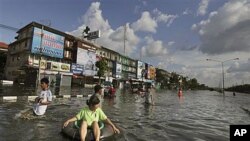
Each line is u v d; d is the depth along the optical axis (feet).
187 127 28.50
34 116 27.84
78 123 19.52
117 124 27.02
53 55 135.23
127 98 72.95
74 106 42.19
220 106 68.54
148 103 55.31
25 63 125.70
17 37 150.71
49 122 25.13
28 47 127.03
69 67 143.84
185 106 59.57
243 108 64.34
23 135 19.35
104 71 170.30
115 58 216.95
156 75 333.83
